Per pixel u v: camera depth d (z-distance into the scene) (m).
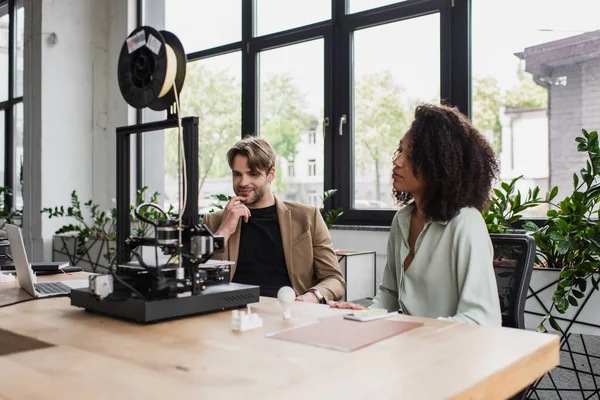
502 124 3.11
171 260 1.32
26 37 5.07
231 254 2.26
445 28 3.30
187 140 1.39
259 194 2.30
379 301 1.77
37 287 1.86
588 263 2.04
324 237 2.32
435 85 3.37
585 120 2.83
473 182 1.54
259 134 4.27
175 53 1.44
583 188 2.80
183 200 1.36
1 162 6.26
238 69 4.41
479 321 1.36
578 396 2.75
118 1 5.15
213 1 4.56
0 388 0.80
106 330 1.19
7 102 6.12
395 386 0.80
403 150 1.61
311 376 0.85
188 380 0.83
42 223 4.93
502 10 3.11
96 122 5.22
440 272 1.52
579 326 2.11
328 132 3.82
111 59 5.23
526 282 1.55
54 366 0.91
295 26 4.04
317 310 1.40
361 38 3.70
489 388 0.85
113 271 1.38
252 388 0.79
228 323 1.24
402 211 1.75
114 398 0.76
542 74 2.97
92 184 5.21
